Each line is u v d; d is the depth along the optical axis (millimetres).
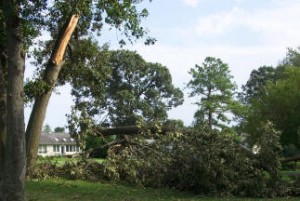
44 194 12609
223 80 64188
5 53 13688
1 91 11703
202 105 63969
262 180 14180
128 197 12656
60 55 16219
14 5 10141
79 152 16734
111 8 13758
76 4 13609
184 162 14609
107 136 17719
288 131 33406
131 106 58000
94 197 12398
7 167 9586
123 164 15852
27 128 15797
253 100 37250
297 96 33656
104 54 19953
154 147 15836
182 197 13344
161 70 62906
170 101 63969
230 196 13898
